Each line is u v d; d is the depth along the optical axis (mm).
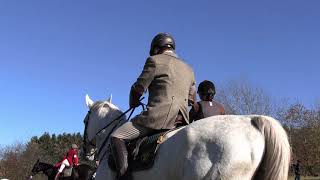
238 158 4254
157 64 5254
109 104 6645
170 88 5211
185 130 4641
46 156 61062
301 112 39281
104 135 6297
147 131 5199
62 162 18875
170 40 5570
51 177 19859
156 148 4816
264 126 4363
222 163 4273
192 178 4402
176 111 5191
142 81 5254
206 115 6391
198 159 4410
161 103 5152
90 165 18484
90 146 6734
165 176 4691
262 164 4316
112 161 5352
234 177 4246
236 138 4344
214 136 4422
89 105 6898
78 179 18359
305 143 39281
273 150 4277
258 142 4316
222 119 4570
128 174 5086
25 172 52344
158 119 5113
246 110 34188
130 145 5211
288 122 39000
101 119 6492
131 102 5465
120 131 5246
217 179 4266
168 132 4922
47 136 78250
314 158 39125
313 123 39469
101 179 5488
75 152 19125
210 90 6684
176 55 5543
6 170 52188
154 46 5590
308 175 40531
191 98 5598
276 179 4246
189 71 5473
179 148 4590
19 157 53656
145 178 4887
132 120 5297
